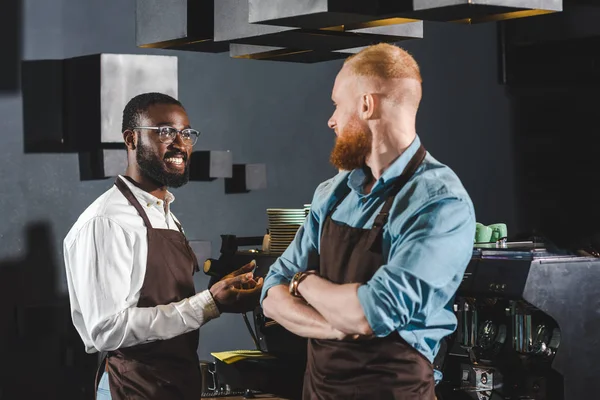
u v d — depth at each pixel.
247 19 2.85
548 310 2.97
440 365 3.20
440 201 2.08
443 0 2.29
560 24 5.20
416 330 2.16
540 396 3.12
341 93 2.22
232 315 4.59
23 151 4.14
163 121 3.14
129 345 2.94
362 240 2.20
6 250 4.11
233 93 4.62
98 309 2.92
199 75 4.53
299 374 3.44
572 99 5.32
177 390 3.04
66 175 4.23
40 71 4.18
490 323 3.39
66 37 4.24
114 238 2.97
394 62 2.18
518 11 2.49
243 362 3.68
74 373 4.21
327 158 4.90
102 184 4.31
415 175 2.17
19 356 4.12
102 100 4.13
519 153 5.44
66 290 4.23
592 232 5.27
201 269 4.43
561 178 5.39
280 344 3.75
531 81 5.38
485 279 3.05
